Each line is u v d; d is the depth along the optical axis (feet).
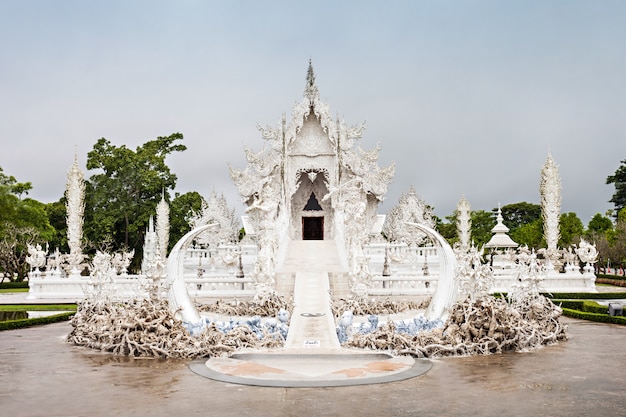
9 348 74.74
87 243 259.19
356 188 208.54
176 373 57.67
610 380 53.88
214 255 200.34
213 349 67.56
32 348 74.74
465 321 70.18
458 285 85.76
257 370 58.85
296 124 217.56
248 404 45.50
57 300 155.33
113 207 269.44
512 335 70.38
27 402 46.65
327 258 157.17
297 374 56.90
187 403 45.91
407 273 171.42
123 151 277.85
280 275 135.33
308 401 46.32
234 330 72.79
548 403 45.68
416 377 55.11
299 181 233.35
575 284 163.53
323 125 217.97
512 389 50.29
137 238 281.33
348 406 44.78
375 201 225.35
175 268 91.30
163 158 293.23
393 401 46.24
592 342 78.02
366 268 127.75
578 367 59.98
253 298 125.90
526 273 86.28
